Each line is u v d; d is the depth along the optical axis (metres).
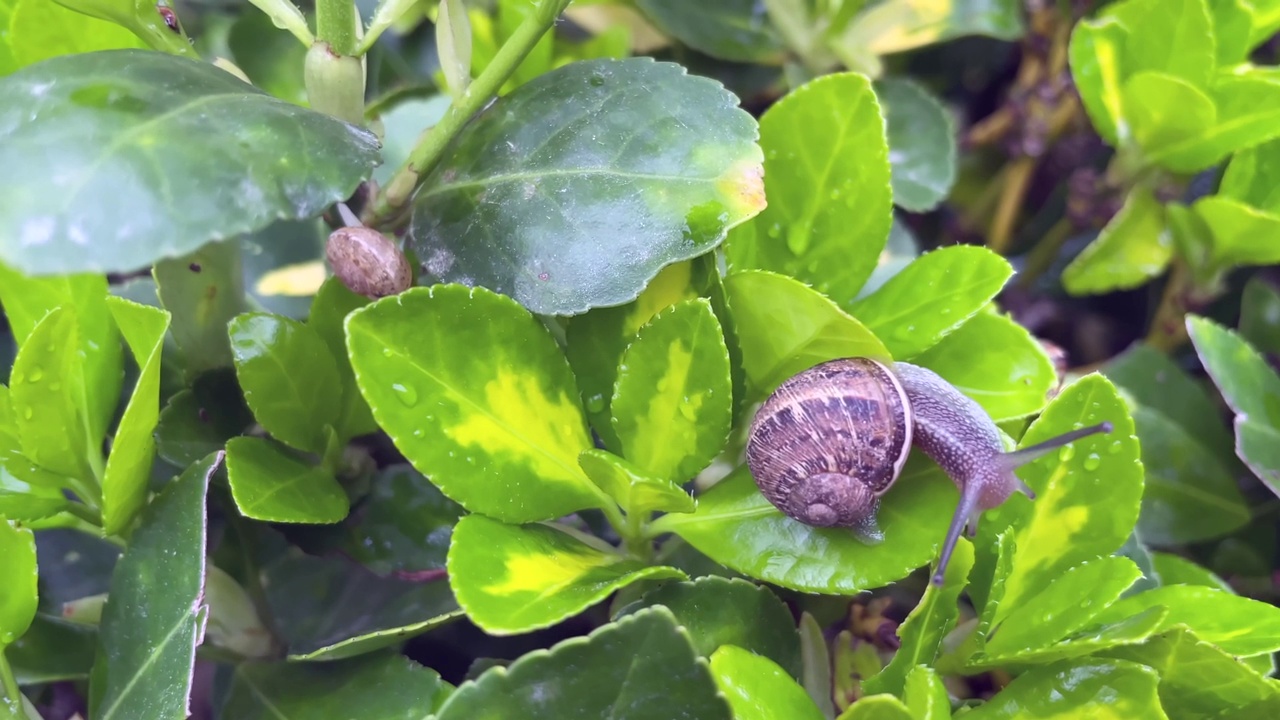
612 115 0.23
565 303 0.22
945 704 0.21
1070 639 0.23
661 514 0.24
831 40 0.32
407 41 0.35
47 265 0.19
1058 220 0.36
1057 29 0.34
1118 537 0.23
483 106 0.24
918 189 0.32
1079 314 0.36
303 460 0.25
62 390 0.23
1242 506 0.29
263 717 0.23
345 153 0.22
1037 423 0.23
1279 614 0.22
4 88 0.21
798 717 0.22
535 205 0.23
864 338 0.23
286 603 0.27
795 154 0.25
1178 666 0.22
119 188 0.20
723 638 0.23
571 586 0.22
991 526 0.24
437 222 0.23
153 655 0.22
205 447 0.24
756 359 0.24
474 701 0.20
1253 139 0.28
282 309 0.30
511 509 0.23
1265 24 0.29
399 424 0.22
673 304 0.23
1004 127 0.36
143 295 0.28
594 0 0.33
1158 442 0.30
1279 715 0.22
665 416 0.23
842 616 0.26
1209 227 0.30
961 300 0.24
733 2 0.33
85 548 0.28
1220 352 0.27
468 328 0.22
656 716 0.21
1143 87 0.29
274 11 0.24
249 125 0.21
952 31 0.33
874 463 0.24
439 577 0.25
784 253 0.25
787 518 0.23
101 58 0.21
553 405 0.23
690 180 0.22
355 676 0.23
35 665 0.24
